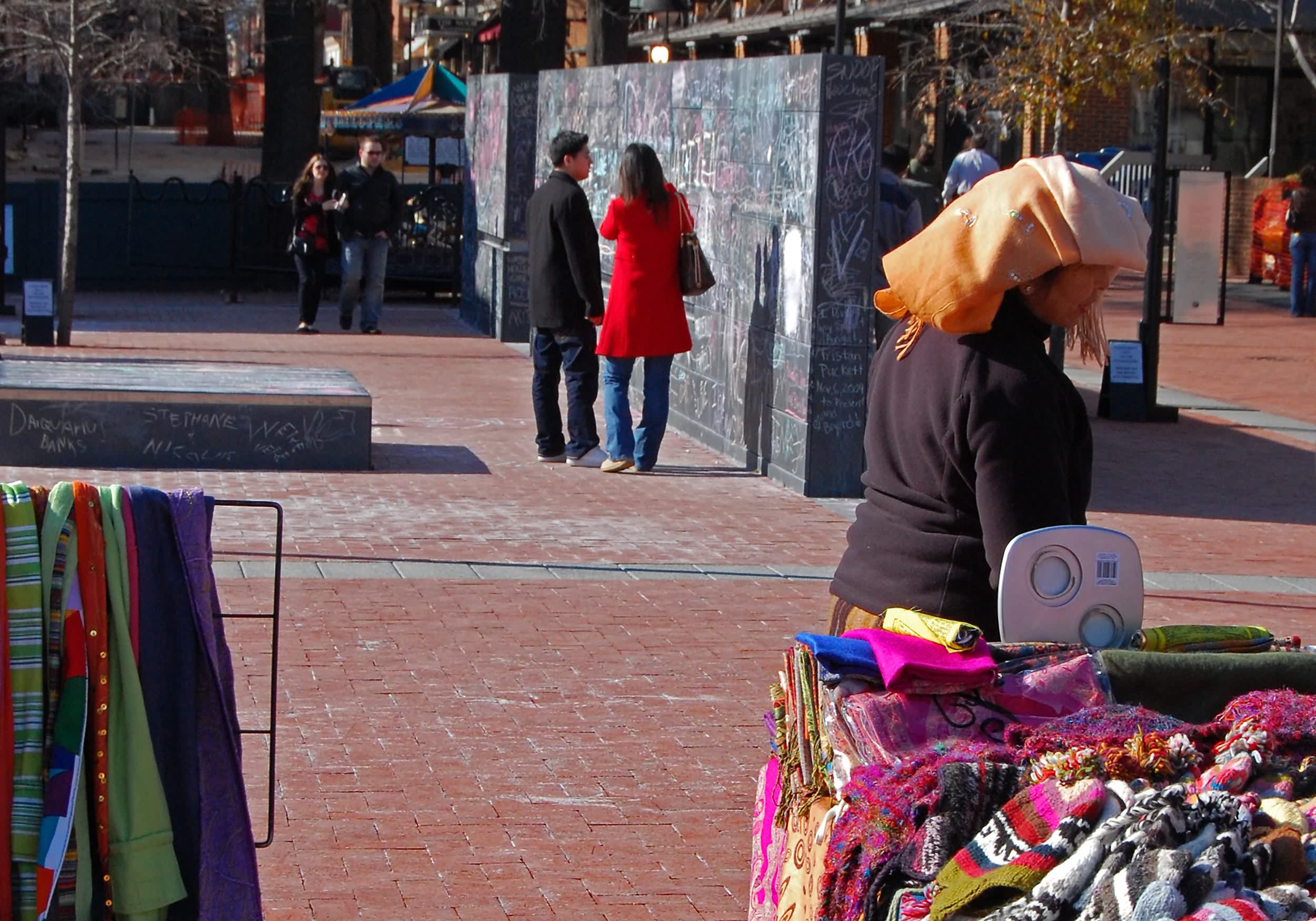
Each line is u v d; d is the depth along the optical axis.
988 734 3.79
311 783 6.63
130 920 4.09
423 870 5.86
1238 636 4.15
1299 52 26.69
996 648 3.91
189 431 13.39
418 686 7.93
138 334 23.02
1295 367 22.97
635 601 9.73
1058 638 4.02
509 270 23.41
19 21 23.22
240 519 11.47
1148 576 11.03
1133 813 3.28
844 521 12.31
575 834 6.24
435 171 38.84
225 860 4.26
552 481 13.55
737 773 6.94
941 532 4.30
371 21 63.94
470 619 9.16
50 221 29.73
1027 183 4.19
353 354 21.53
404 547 10.85
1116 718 3.68
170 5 29.81
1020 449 4.11
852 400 13.10
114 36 31.52
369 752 7.02
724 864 6.01
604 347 13.79
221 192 30.45
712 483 13.69
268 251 30.53
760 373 14.20
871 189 12.80
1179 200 20.72
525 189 23.28
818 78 12.62
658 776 6.88
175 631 4.18
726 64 14.94
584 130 20.33
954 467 4.22
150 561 4.15
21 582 3.97
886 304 4.55
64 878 4.03
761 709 7.80
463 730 7.34
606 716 7.61
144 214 30.05
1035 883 3.22
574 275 13.66
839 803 3.72
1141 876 3.09
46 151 60.84
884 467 4.50
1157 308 18.14
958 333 4.21
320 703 7.62
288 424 13.52
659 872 5.93
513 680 8.09
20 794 3.96
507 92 23.08
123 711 4.09
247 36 63.59
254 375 14.58
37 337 20.97
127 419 13.27
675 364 16.89
